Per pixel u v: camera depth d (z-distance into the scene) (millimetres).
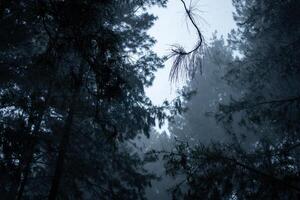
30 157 7938
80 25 3432
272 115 12461
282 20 13609
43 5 3387
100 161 13570
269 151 8227
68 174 12383
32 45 9422
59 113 11039
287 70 13883
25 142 7258
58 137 11164
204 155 7121
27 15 6664
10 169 7242
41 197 12375
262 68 15109
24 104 7441
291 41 14672
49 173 12664
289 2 12898
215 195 6734
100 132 11344
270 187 6344
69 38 3500
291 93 15641
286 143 8867
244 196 6625
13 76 9328
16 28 8094
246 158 7871
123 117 12531
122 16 12539
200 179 6855
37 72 7793
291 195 6242
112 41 3609
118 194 13438
